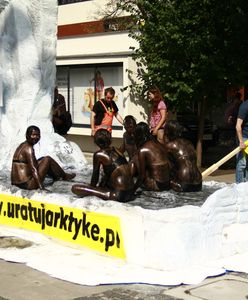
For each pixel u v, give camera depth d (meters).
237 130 8.10
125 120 7.84
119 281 5.02
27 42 9.16
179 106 13.24
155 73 13.50
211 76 12.62
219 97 13.07
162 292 4.79
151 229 5.41
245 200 6.09
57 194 6.49
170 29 12.57
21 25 9.14
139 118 15.35
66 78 18.25
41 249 6.07
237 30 12.52
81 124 17.84
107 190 6.27
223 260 5.69
